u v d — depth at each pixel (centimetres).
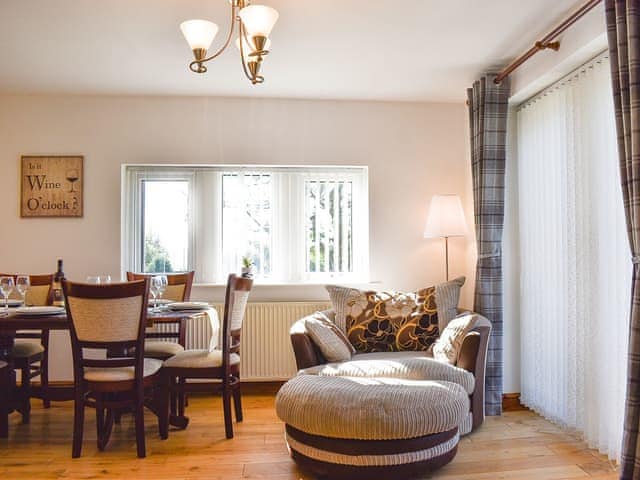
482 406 334
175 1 274
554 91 348
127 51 342
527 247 386
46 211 436
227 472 274
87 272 436
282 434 334
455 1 279
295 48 339
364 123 455
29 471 276
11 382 337
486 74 387
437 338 361
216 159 444
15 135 435
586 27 285
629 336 227
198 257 457
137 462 288
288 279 464
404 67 375
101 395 306
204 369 325
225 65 368
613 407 286
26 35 317
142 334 295
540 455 296
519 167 397
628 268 273
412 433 250
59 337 433
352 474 251
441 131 461
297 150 450
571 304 328
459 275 457
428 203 457
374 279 451
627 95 228
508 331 399
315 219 468
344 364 315
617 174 281
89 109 439
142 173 456
